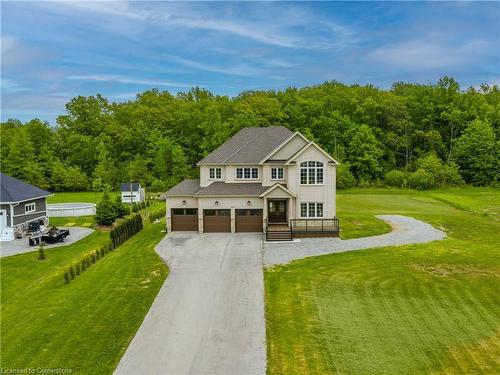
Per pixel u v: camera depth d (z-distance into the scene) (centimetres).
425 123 9375
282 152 3994
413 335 1833
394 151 8950
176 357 1683
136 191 6206
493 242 3453
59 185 8306
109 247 3316
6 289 2570
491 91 10875
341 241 3466
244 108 9000
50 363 1667
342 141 8638
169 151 8344
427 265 2797
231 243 3453
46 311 2172
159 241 3584
